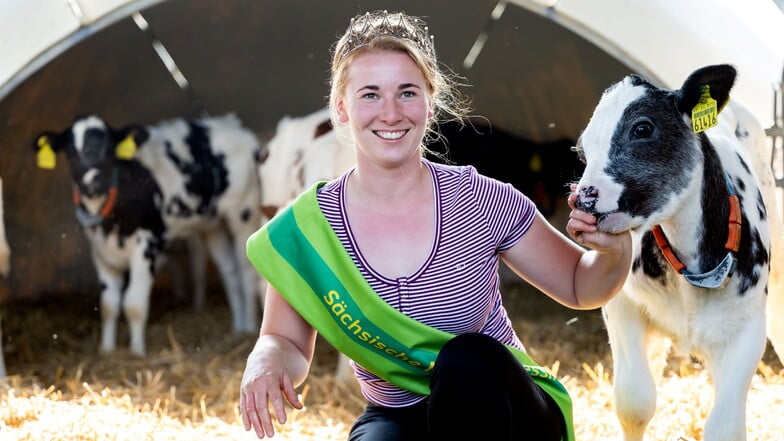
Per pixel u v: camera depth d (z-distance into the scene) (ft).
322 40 36.88
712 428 12.22
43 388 22.71
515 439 8.92
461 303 9.52
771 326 16.75
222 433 17.35
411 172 9.65
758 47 24.31
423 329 9.33
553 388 9.85
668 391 18.62
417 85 9.46
